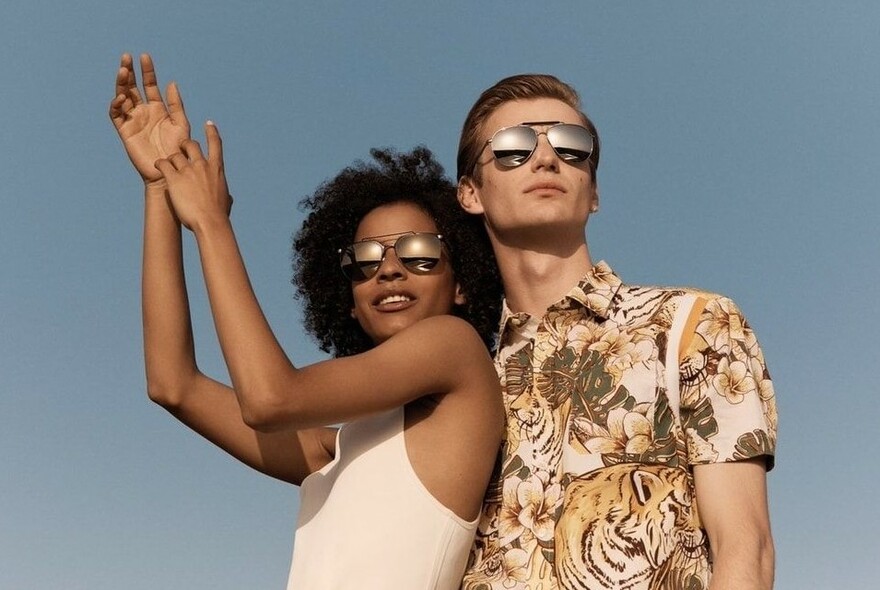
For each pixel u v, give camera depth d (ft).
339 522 11.72
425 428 11.89
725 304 11.34
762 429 10.78
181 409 13.51
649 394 11.11
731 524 10.55
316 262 14.78
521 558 11.37
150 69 13.42
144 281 13.56
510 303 12.72
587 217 12.56
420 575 11.45
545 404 11.77
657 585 10.57
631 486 10.89
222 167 12.03
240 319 11.09
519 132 12.44
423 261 13.57
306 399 10.98
